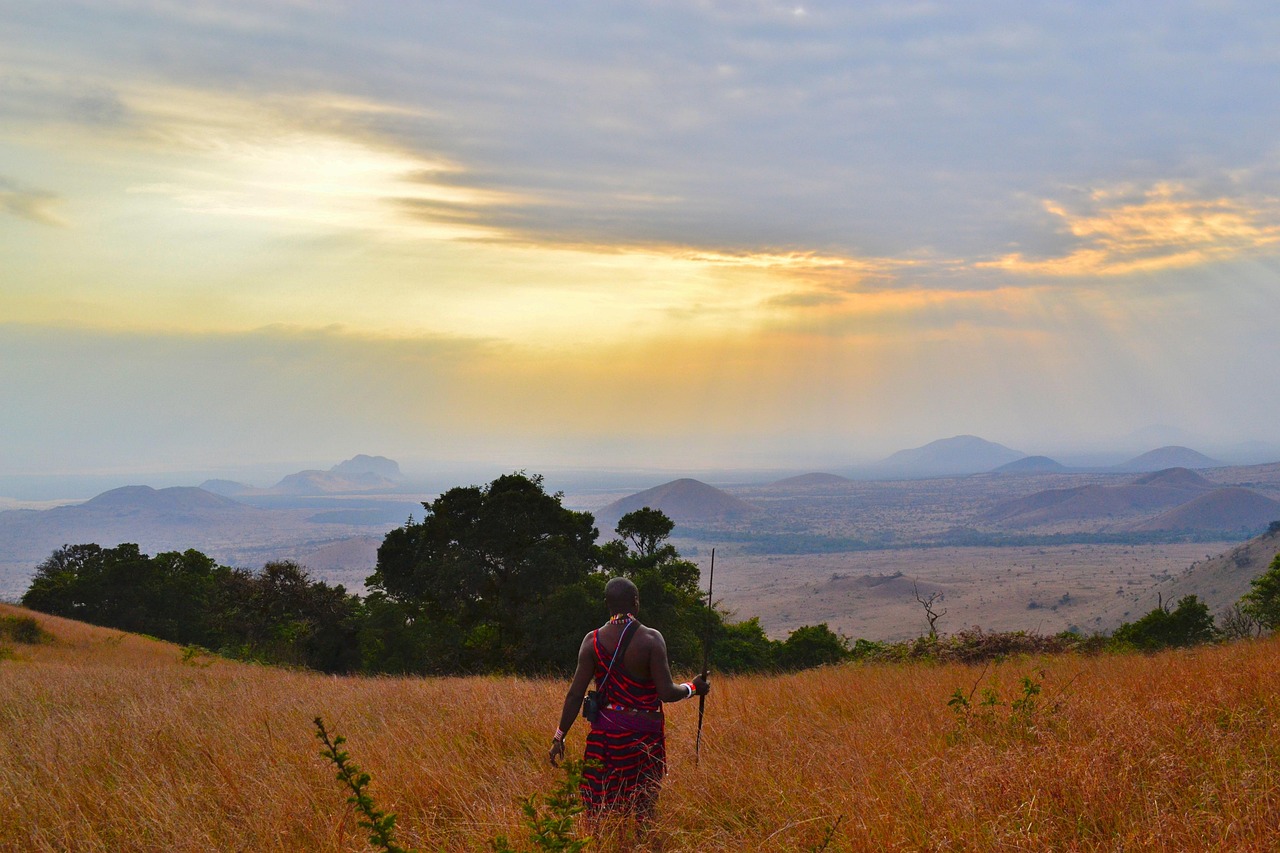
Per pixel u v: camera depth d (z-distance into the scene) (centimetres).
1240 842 359
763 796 500
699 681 534
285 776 571
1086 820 406
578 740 712
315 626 4275
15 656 2492
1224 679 760
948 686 1023
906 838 393
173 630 5494
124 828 481
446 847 425
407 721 811
